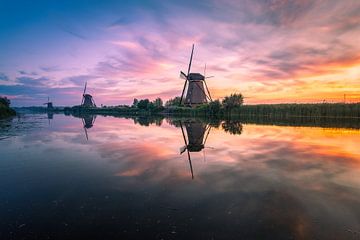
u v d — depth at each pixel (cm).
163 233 611
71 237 588
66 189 918
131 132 2967
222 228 639
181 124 4425
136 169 1214
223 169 1228
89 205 771
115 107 14975
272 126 3850
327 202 818
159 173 1146
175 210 742
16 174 1116
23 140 2197
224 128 3547
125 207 759
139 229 628
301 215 720
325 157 1520
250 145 1975
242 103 8050
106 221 668
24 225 642
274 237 601
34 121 5119
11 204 776
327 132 2927
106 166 1270
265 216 711
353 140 2244
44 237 587
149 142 2133
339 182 1030
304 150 1755
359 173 1164
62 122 4853
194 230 627
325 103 6869
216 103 8138
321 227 651
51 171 1169
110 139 2314
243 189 936
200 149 1789
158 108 11269
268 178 1078
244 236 603
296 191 920
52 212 720
